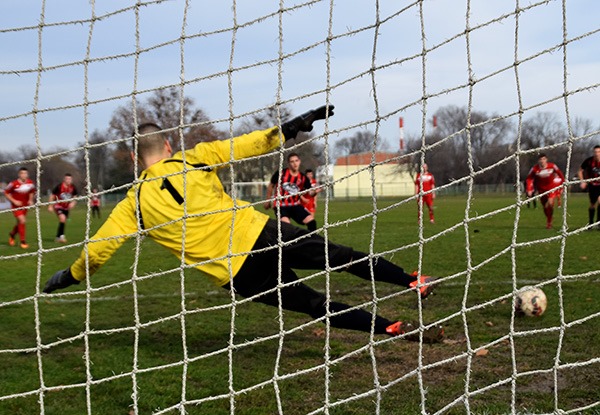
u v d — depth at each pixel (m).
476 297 6.25
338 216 22.77
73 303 6.66
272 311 6.05
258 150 3.60
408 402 3.44
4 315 6.06
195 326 5.47
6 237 17.30
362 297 6.60
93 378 4.04
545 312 5.43
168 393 3.73
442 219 20.28
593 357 4.11
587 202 30.69
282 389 3.74
